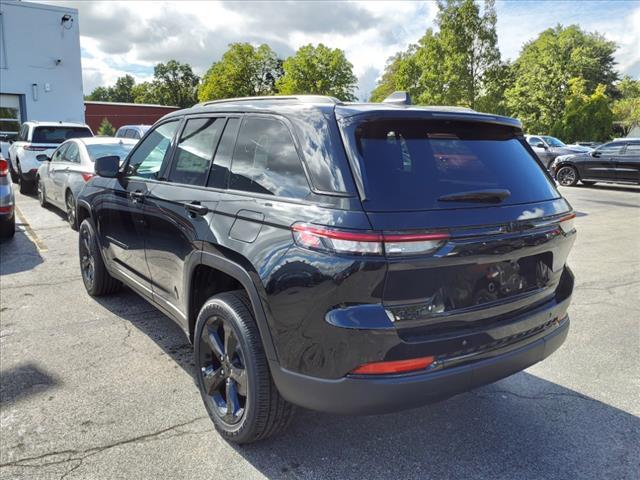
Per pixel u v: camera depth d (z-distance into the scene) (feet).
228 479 8.21
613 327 14.76
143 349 12.94
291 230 7.60
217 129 10.35
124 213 13.12
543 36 218.18
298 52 154.51
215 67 193.16
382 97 213.66
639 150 50.11
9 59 65.67
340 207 7.18
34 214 31.65
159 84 314.14
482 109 111.86
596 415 10.19
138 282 12.92
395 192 7.27
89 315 15.19
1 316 15.03
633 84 220.43
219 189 9.59
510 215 7.95
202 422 9.78
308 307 7.25
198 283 10.23
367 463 8.68
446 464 8.67
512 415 10.19
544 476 8.39
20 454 8.71
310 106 8.41
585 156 54.08
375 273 6.86
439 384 7.32
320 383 7.36
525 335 8.50
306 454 8.90
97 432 9.39
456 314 7.48
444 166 7.98
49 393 10.72
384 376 7.07
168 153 11.85
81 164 26.40
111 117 148.46
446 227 7.20
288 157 8.30
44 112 69.15
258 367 8.23
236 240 8.51
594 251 24.11
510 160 8.98
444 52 114.83
